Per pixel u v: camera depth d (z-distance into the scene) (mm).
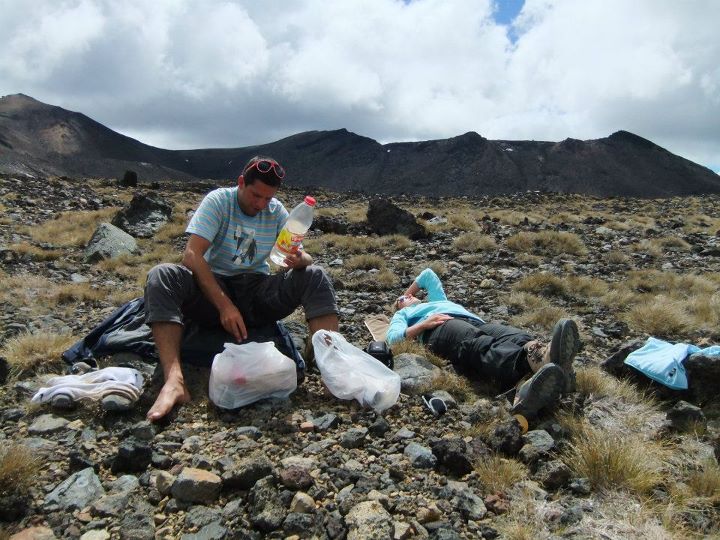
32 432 3525
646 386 4766
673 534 2711
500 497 3008
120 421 3699
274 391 4098
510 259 12820
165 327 4102
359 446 3562
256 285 4746
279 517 2723
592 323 7496
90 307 7430
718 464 3367
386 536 2604
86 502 2871
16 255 10938
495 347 4633
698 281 10094
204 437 3561
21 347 4812
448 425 3914
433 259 13070
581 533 2711
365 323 6484
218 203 4441
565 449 3480
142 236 15406
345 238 15375
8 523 2729
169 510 2828
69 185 33156
